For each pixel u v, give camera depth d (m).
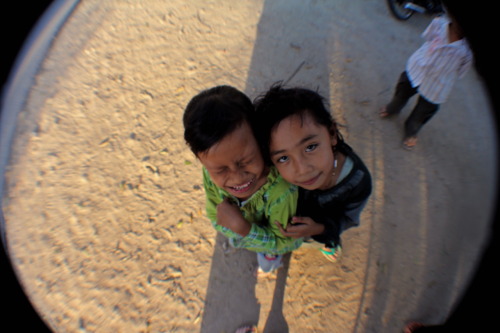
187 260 1.00
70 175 1.16
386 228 1.01
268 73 1.38
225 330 0.91
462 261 0.94
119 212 1.09
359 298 0.92
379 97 1.29
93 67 1.44
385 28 1.51
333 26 1.52
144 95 1.35
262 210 0.63
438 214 1.03
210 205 0.71
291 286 0.95
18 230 1.06
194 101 0.49
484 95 1.25
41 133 1.26
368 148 1.17
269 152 0.51
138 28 1.57
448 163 1.12
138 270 0.99
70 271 0.99
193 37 1.52
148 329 0.91
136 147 1.22
